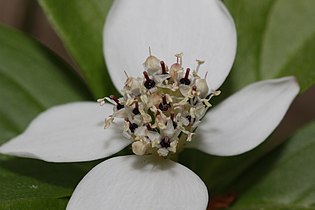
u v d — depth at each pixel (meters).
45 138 0.11
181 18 0.11
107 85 0.11
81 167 0.11
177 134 0.10
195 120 0.10
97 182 0.10
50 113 0.11
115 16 0.11
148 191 0.10
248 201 0.11
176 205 0.10
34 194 0.10
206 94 0.10
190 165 0.11
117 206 0.10
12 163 0.11
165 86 0.10
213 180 0.11
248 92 0.10
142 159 0.10
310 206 0.11
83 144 0.10
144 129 0.10
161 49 0.11
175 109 0.10
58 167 0.11
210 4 0.11
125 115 0.10
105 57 0.11
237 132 0.10
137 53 0.11
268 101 0.10
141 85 0.10
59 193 0.10
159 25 0.11
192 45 0.11
